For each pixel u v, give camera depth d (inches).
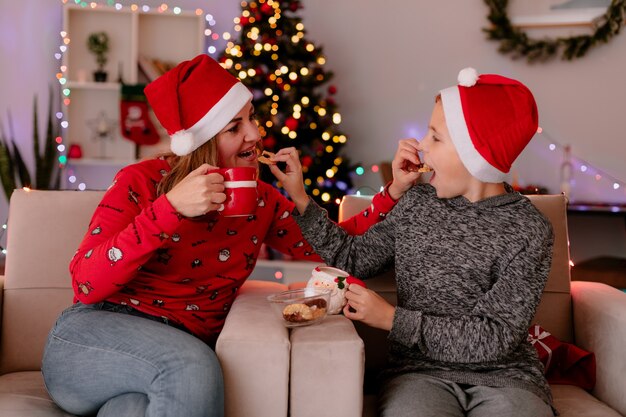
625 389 65.3
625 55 196.2
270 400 53.9
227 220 65.2
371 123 211.0
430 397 56.9
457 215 65.1
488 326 59.2
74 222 74.2
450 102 63.1
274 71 184.7
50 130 191.5
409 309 65.2
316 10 209.6
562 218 78.4
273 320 58.4
